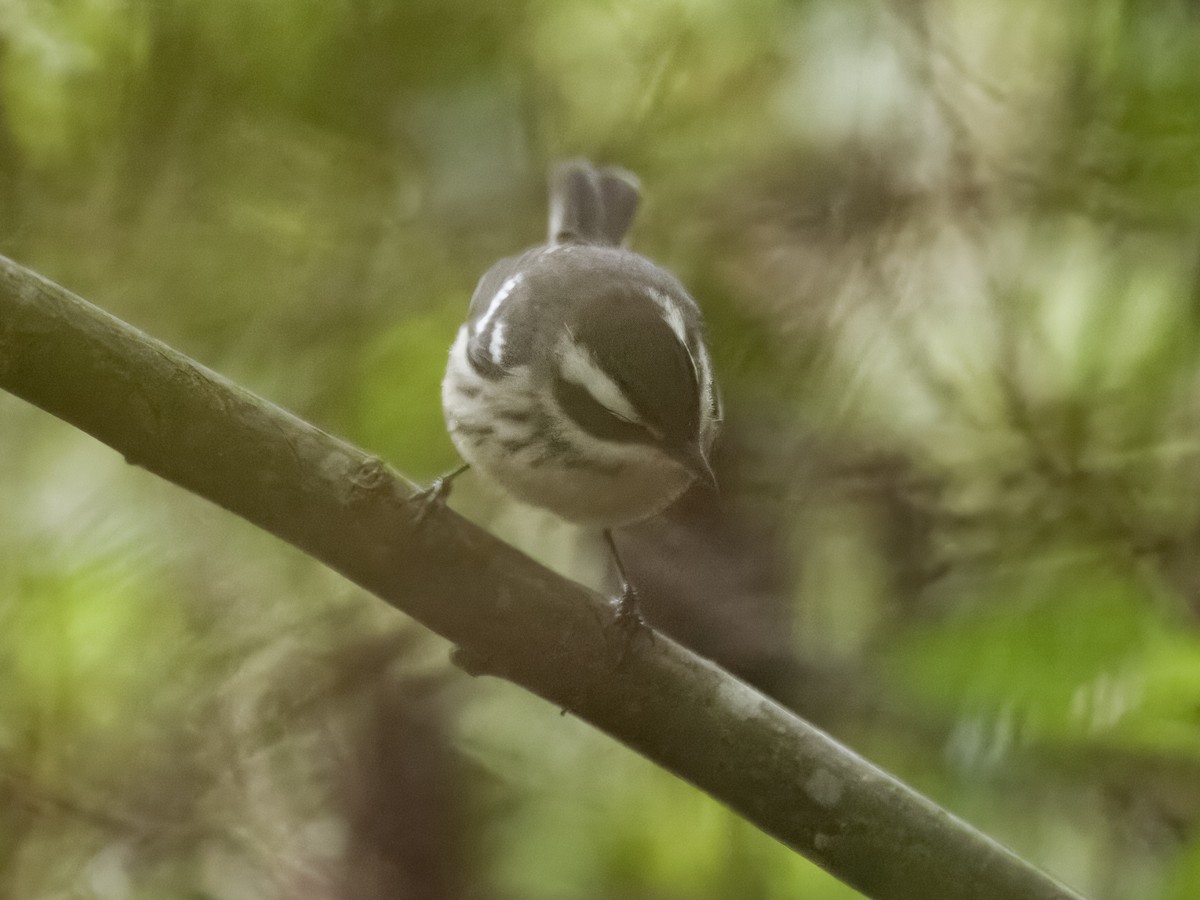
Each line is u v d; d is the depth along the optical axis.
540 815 4.00
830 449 4.00
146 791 4.00
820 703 3.98
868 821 3.88
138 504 4.02
